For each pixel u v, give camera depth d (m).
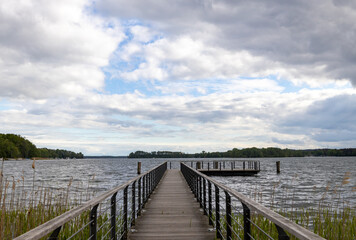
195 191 10.97
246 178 32.44
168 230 6.20
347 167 66.69
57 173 48.78
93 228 3.52
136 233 5.98
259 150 190.00
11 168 69.12
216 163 35.25
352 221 7.50
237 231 6.43
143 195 8.84
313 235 1.74
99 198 3.55
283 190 19.92
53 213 8.00
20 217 6.92
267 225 6.37
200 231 6.11
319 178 33.88
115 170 60.88
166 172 27.16
